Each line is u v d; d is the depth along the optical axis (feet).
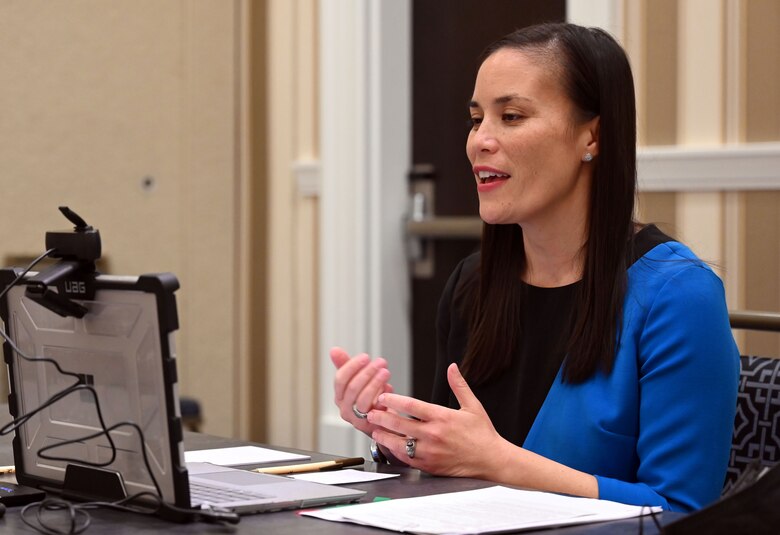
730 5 11.93
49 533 4.61
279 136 17.08
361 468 6.47
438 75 15.42
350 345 15.81
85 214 16.94
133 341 4.89
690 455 6.21
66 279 5.13
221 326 17.71
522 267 7.34
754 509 4.08
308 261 16.69
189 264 17.80
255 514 4.94
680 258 6.71
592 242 6.78
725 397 6.33
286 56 16.98
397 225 15.69
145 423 4.89
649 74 12.52
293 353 16.93
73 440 5.23
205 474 5.82
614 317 6.60
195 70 17.76
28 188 16.42
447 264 15.39
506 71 6.82
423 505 5.06
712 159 12.00
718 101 12.05
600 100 6.78
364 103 15.62
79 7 16.79
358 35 15.65
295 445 16.85
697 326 6.40
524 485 5.97
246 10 17.53
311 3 16.60
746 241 11.86
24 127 16.38
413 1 15.71
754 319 7.26
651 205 12.53
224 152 17.83
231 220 17.81
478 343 7.30
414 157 15.71
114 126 17.17
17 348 5.41
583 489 5.93
